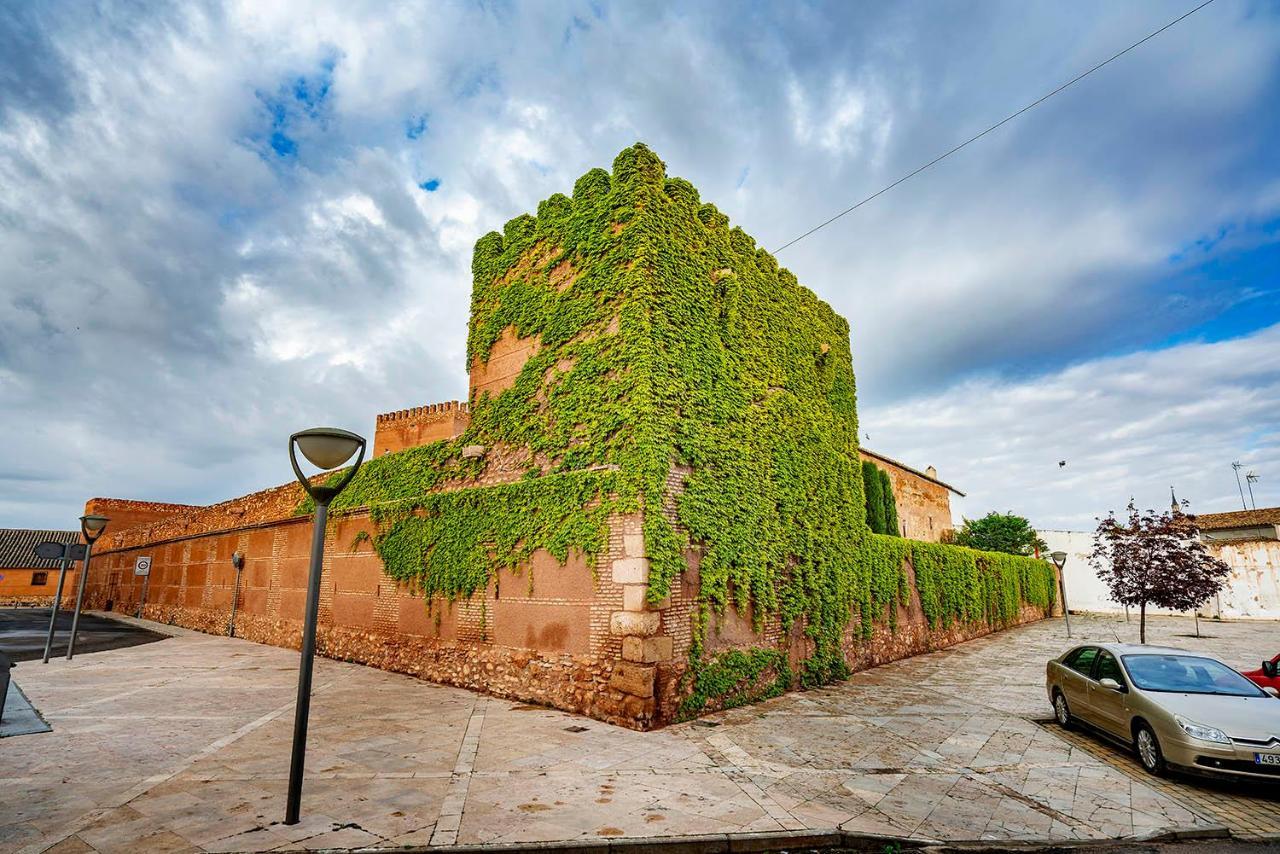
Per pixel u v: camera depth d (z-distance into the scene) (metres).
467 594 13.56
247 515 23.98
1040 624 33.53
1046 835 6.32
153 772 7.42
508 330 14.67
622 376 11.68
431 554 14.73
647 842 5.80
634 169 12.49
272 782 7.11
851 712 11.65
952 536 42.03
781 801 6.96
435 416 30.56
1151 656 9.62
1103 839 6.26
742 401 13.72
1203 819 6.76
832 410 17.47
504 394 14.27
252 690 12.77
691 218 13.34
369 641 16.12
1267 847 6.20
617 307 12.16
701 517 11.77
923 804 7.05
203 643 21.38
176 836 5.62
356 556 17.34
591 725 9.99
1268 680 11.30
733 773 7.86
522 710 11.00
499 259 15.38
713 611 11.87
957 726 10.72
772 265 16.00
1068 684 10.68
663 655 10.34
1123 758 9.05
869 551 18.09
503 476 13.80
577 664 11.03
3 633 24.70
